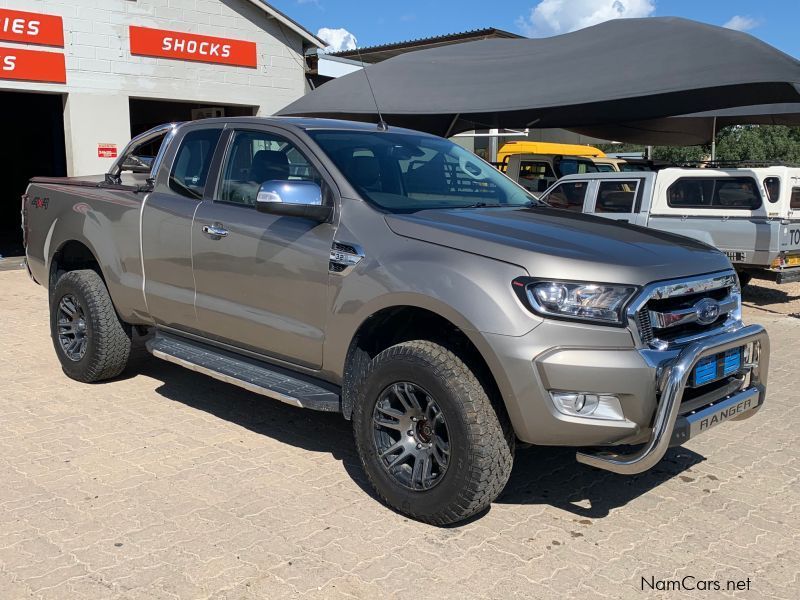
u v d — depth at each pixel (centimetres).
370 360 388
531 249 332
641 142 1503
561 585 306
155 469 412
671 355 324
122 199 518
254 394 554
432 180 443
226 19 1322
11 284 1040
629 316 318
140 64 1225
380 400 364
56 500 372
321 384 413
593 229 379
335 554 325
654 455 313
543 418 319
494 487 336
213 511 363
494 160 1583
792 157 2973
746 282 1145
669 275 334
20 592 293
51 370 607
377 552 328
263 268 417
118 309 531
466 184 459
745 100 941
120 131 1215
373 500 380
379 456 365
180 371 609
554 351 315
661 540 346
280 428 484
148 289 496
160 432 471
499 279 326
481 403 330
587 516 369
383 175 421
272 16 1361
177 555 322
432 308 340
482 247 339
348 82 1136
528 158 1538
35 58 1108
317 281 390
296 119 463
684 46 896
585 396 317
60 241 565
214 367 446
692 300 346
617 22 1054
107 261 522
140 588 297
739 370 369
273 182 383
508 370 318
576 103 880
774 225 930
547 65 1009
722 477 421
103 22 1173
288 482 399
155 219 486
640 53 931
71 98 1157
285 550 328
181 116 1561
